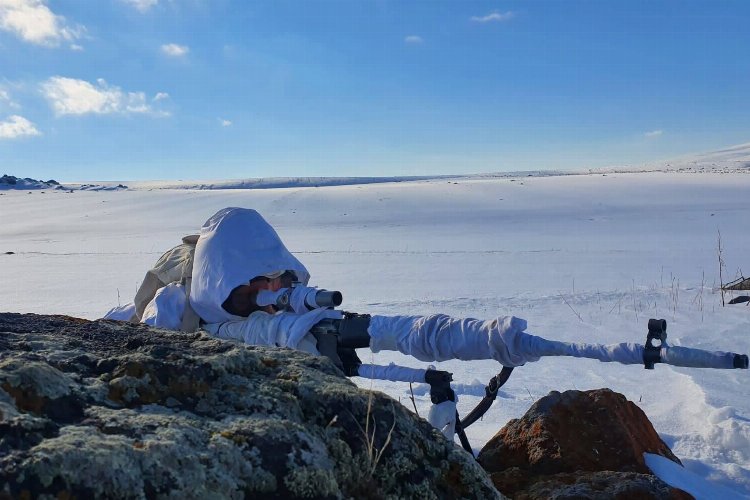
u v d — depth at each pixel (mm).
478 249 25359
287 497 1609
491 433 4355
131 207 64438
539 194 62312
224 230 3357
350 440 1883
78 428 1526
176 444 1544
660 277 15734
